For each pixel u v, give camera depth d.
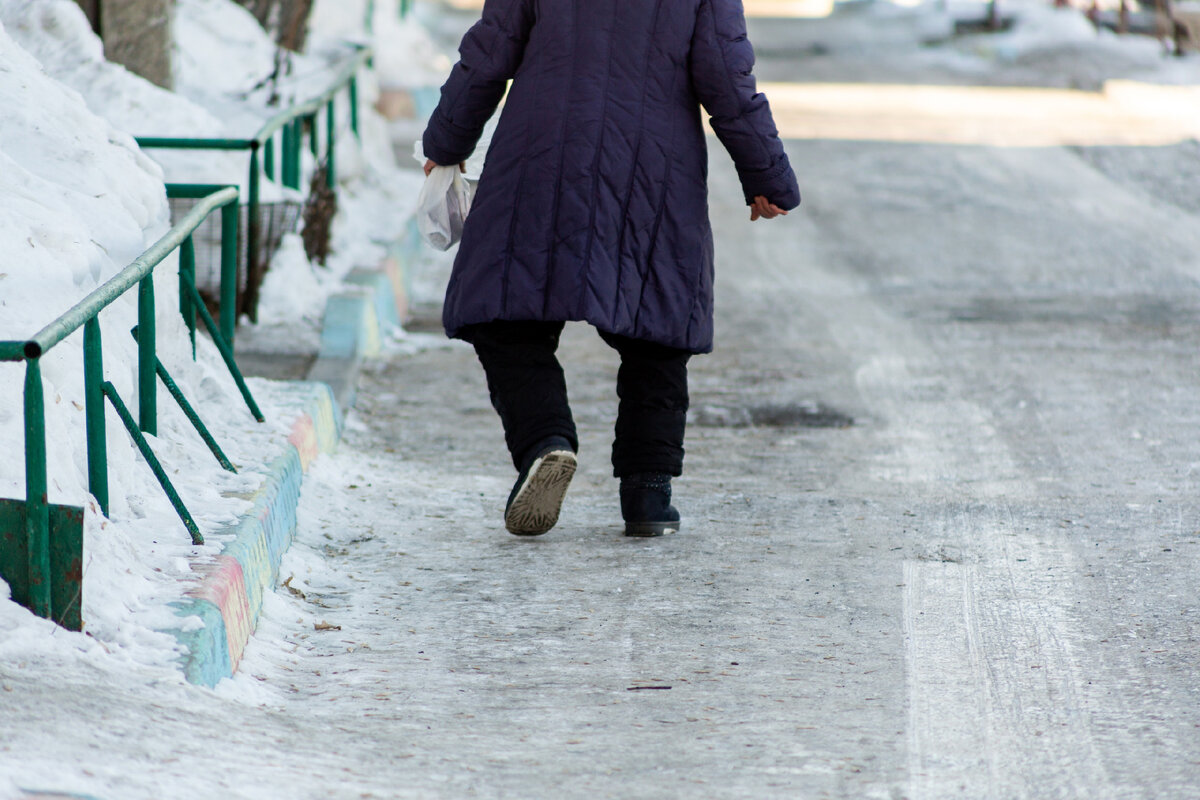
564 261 16.98
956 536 20.17
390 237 41.53
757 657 15.31
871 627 16.28
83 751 10.62
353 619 16.55
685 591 17.61
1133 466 24.67
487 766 12.03
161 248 16.89
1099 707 13.80
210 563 14.98
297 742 12.19
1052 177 59.97
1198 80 87.75
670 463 19.62
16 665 12.03
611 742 12.82
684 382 19.50
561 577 18.16
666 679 14.66
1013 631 16.12
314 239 36.12
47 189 19.38
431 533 20.19
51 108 21.70
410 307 38.94
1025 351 34.62
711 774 11.95
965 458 25.45
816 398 30.31
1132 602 17.12
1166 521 20.92
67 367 16.42
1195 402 29.69
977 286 42.81
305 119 39.72
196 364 21.47
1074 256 46.97
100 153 21.42
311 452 22.19
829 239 49.22
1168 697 14.07
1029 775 12.04
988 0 118.69
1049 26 108.25
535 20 17.50
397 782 11.33
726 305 40.06
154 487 17.08
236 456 19.38
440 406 29.25
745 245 48.16
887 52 109.38
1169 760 12.41
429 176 18.77
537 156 17.11
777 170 17.66
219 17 47.38
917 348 35.00
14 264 16.91
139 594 13.91
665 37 17.20
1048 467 24.69
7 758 10.14
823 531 20.48
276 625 15.88
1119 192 57.28
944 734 13.06
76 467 15.47
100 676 12.27
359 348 31.36
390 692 14.21
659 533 19.89
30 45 33.03
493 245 17.20
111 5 36.44
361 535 19.86
